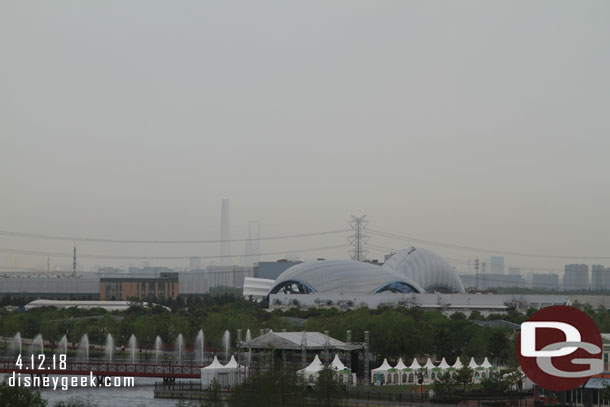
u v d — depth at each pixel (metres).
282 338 180.88
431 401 153.50
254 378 129.62
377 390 171.25
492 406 147.38
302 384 132.75
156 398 175.25
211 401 136.00
